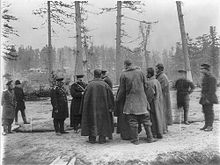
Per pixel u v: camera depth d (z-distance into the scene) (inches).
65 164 221.0
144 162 217.6
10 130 331.9
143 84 273.0
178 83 352.8
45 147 262.2
